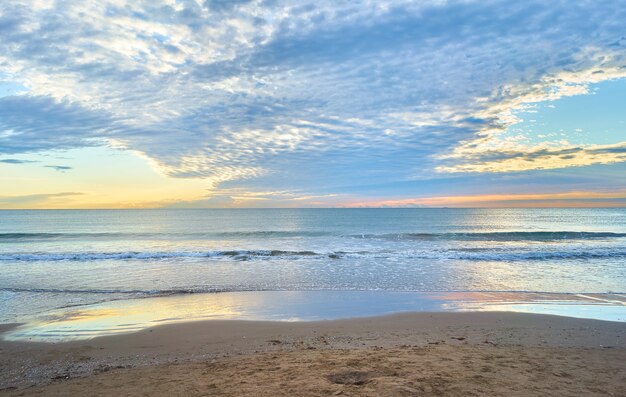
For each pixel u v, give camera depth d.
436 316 9.80
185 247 26.81
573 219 73.50
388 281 14.59
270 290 13.04
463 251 23.19
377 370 5.39
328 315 9.97
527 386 4.79
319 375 5.23
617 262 19.23
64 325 9.12
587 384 4.91
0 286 13.80
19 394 5.23
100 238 34.59
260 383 5.00
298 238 33.34
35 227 52.22
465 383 4.84
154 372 5.89
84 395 5.00
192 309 10.60
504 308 10.73
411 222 61.16
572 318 9.54
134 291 12.88
